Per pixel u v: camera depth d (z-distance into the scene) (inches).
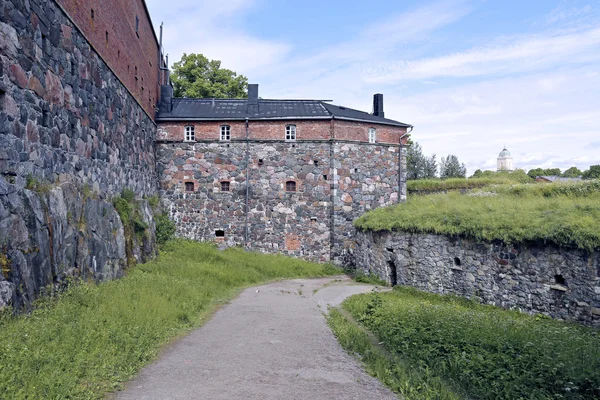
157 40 1029.2
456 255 611.5
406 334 343.3
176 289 484.4
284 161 997.8
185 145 993.5
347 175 1006.4
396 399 232.4
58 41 405.7
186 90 1439.5
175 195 992.2
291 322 422.6
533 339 313.7
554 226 475.5
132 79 728.3
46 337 259.4
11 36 317.7
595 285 435.2
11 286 284.0
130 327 316.2
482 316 419.2
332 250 987.3
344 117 998.4
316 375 265.9
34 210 328.8
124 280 485.1
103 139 551.8
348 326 407.2
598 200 568.7
